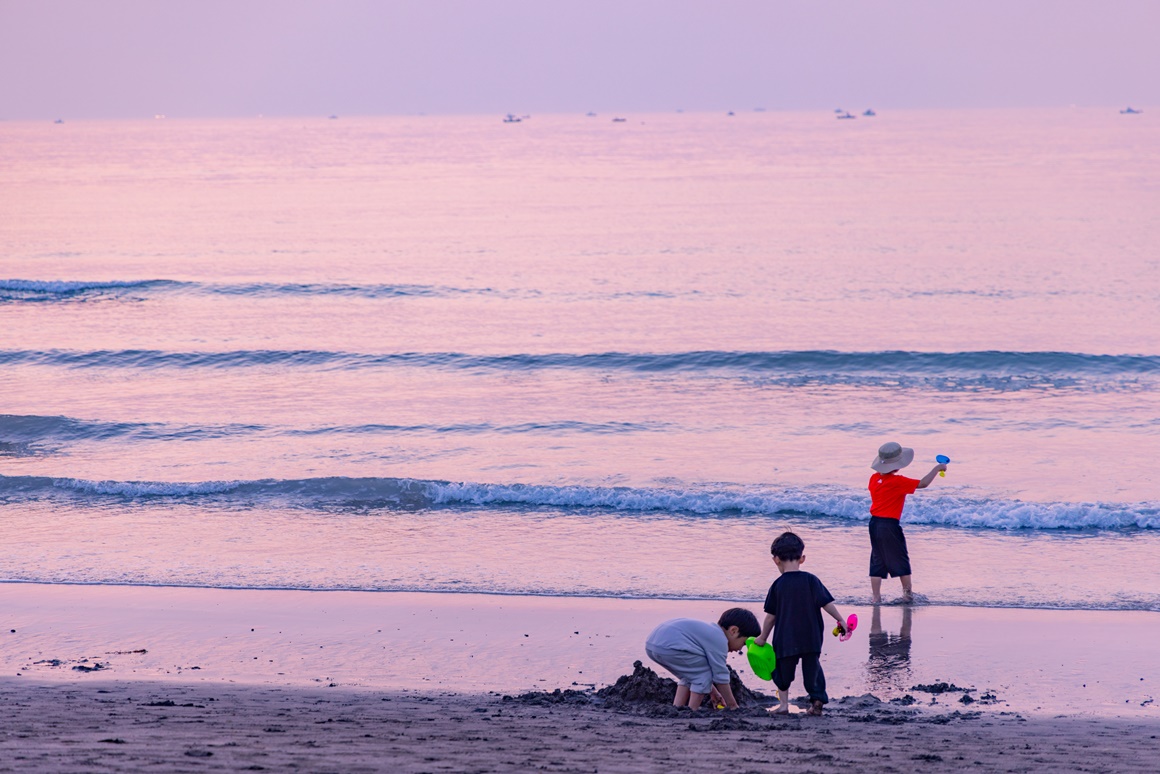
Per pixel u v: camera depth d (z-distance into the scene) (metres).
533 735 13.34
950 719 15.86
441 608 23.61
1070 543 28.53
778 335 63.38
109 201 160.50
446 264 93.00
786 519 31.48
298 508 33.12
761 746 12.84
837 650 20.70
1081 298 72.81
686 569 26.55
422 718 14.83
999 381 51.44
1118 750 13.37
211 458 39.53
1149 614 22.69
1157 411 44.81
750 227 116.94
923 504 31.78
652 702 16.61
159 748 11.37
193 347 61.31
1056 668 19.38
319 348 60.97
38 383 53.28
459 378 53.91
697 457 38.62
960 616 22.80
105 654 20.42
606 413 46.06
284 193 174.75
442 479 36.41
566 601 24.05
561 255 97.62
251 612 23.39
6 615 23.17
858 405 47.00
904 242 102.56
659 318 69.19
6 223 129.00
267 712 15.09
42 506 33.56
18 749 11.06
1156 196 143.50
